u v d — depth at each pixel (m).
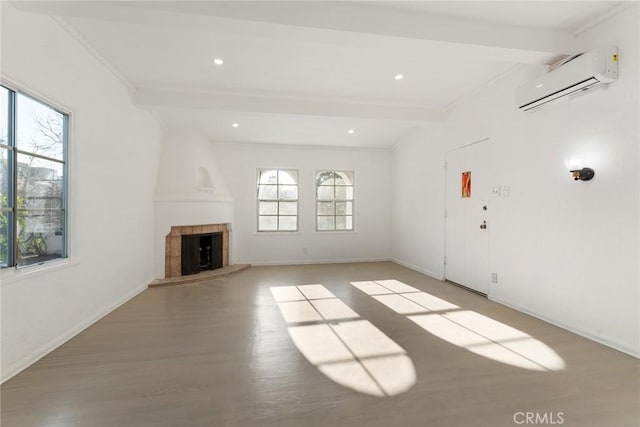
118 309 3.72
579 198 2.91
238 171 6.67
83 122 3.06
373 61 3.51
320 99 4.57
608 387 2.05
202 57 3.40
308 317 3.45
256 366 2.34
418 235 6.05
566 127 3.03
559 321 3.12
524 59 3.10
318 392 2.00
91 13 2.31
